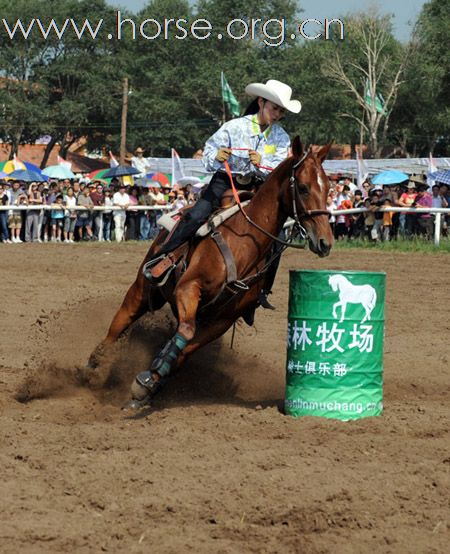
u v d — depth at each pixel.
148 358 10.38
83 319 12.59
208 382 10.19
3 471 6.58
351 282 8.27
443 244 25.55
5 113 74.12
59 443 7.40
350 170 44.75
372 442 7.53
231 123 9.16
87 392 9.67
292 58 75.69
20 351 12.07
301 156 8.41
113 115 77.31
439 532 5.69
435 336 13.71
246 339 13.00
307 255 24.30
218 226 8.62
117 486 6.28
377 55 69.50
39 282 18.95
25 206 28.78
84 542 5.39
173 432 7.73
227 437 7.65
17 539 5.38
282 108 9.13
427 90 69.25
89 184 31.64
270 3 76.62
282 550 5.41
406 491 6.31
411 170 44.56
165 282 8.88
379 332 8.44
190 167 40.72
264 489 6.21
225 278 8.41
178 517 5.80
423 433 7.91
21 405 8.99
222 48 78.12
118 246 27.38
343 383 8.30
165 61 78.12
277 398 9.69
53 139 77.12
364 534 5.66
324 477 6.50
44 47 76.31
